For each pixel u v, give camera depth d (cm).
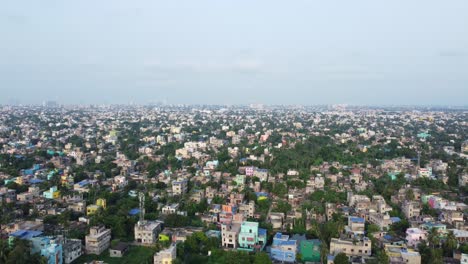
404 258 14050
